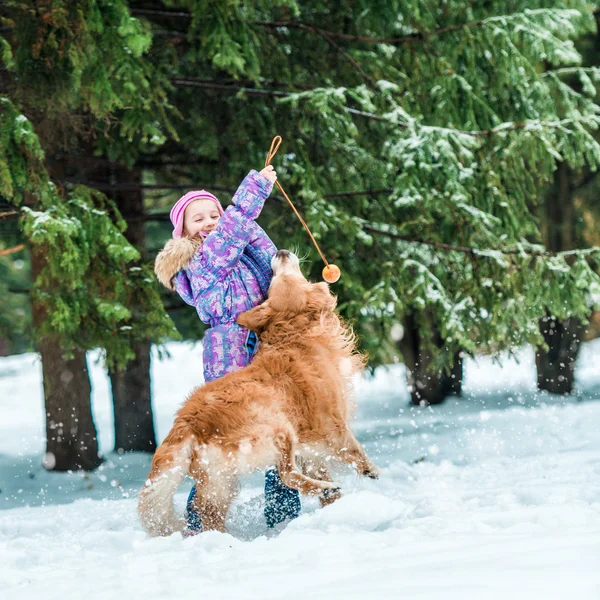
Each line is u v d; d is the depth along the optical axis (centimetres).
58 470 1772
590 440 1442
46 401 1792
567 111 1641
